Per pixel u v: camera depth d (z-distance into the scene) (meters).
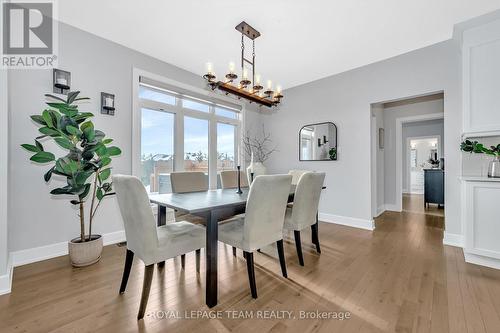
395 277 1.91
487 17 2.18
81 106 2.47
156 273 1.98
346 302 1.57
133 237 1.53
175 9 2.14
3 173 1.64
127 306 1.51
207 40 2.68
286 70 3.55
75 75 2.44
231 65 2.08
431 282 1.82
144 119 3.15
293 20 2.29
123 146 2.81
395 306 1.52
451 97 2.67
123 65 2.81
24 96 2.13
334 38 2.63
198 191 2.59
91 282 1.81
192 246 1.67
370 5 2.07
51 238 2.29
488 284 1.78
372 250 2.51
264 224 1.71
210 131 3.97
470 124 2.28
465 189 2.17
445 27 2.41
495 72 2.15
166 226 1.90
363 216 3.44
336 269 2.06
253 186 1.59
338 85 3.70
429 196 4.84
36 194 2.20
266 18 2.26
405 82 3.02
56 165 1.94
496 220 2.02
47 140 2.26
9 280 1.68
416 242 2.76
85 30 2.49
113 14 2.22
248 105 4.57
